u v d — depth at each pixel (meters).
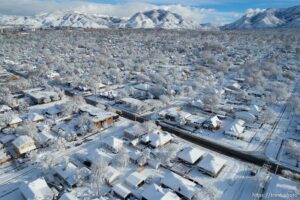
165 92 94.56
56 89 94.19
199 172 51.06
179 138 65.88
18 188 44.50
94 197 42.50
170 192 41.81
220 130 70.56
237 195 44.75
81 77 113.62
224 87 106.25
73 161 52.97
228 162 55.12
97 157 51.56
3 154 52.34
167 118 76.44
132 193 43.53
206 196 41.62
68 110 74.56
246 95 93.50
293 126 73.31
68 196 39.81
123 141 61.28
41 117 70.38
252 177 49.91
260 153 59.25
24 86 97.62
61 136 61.72
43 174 48.34
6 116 67.00
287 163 55.34
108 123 70.75
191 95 94.56
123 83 112.06
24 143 53.88
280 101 93.56
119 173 48.28
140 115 79.31
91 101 90.44
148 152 53.25
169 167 51.97
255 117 75.88
